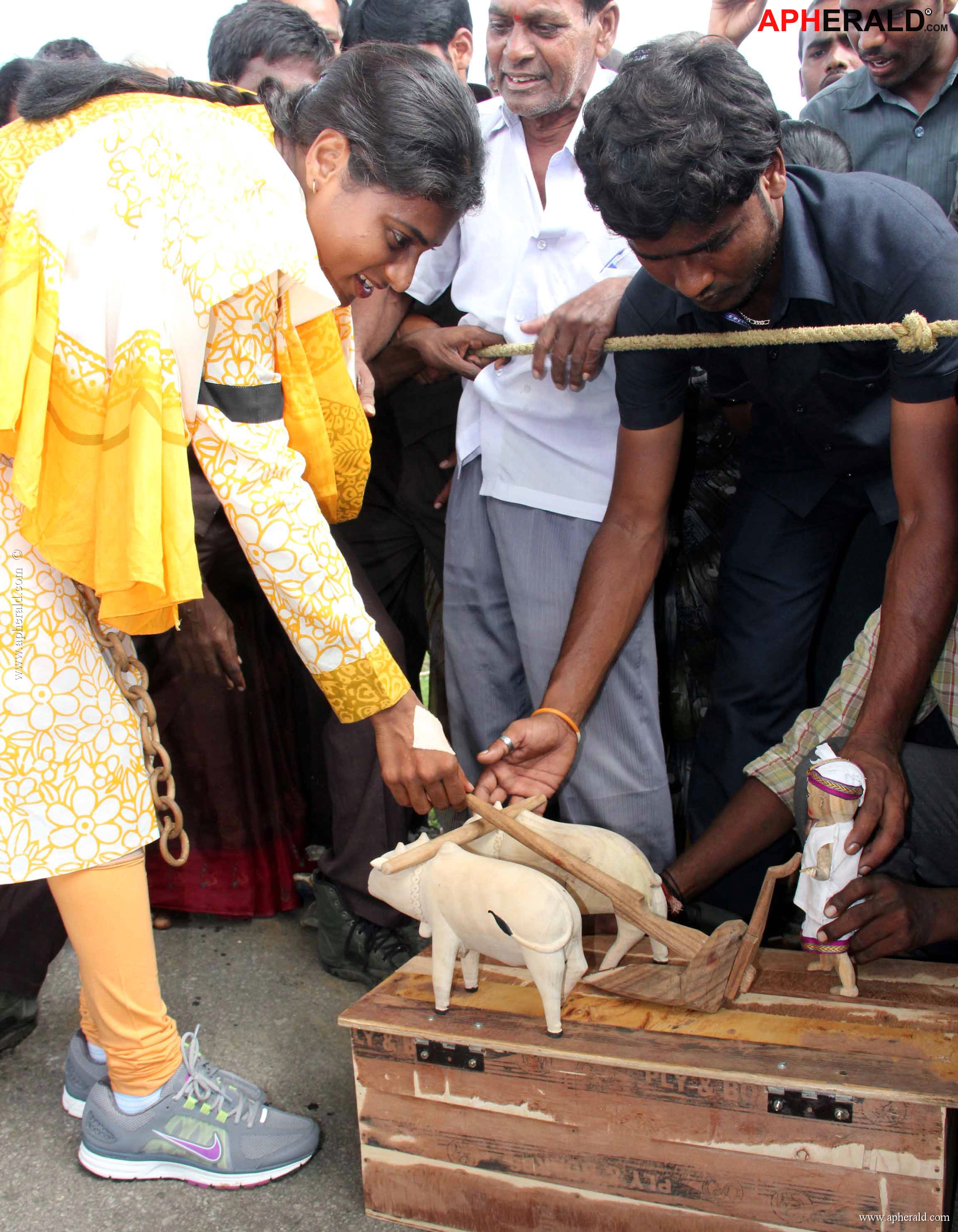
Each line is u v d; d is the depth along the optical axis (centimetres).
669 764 245
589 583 196
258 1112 160
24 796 140
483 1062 141
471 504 219
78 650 142
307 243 138
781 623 211
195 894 237
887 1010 145
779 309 169
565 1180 141
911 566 165
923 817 165
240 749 230
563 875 162
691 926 202
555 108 195
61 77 139
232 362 137
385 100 140
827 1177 129
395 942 214
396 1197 150
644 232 152
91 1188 157
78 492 134
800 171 169
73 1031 198
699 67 146
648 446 196
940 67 260
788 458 207
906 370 164
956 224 238
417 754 151
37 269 130
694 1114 133
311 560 141
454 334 211
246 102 148
